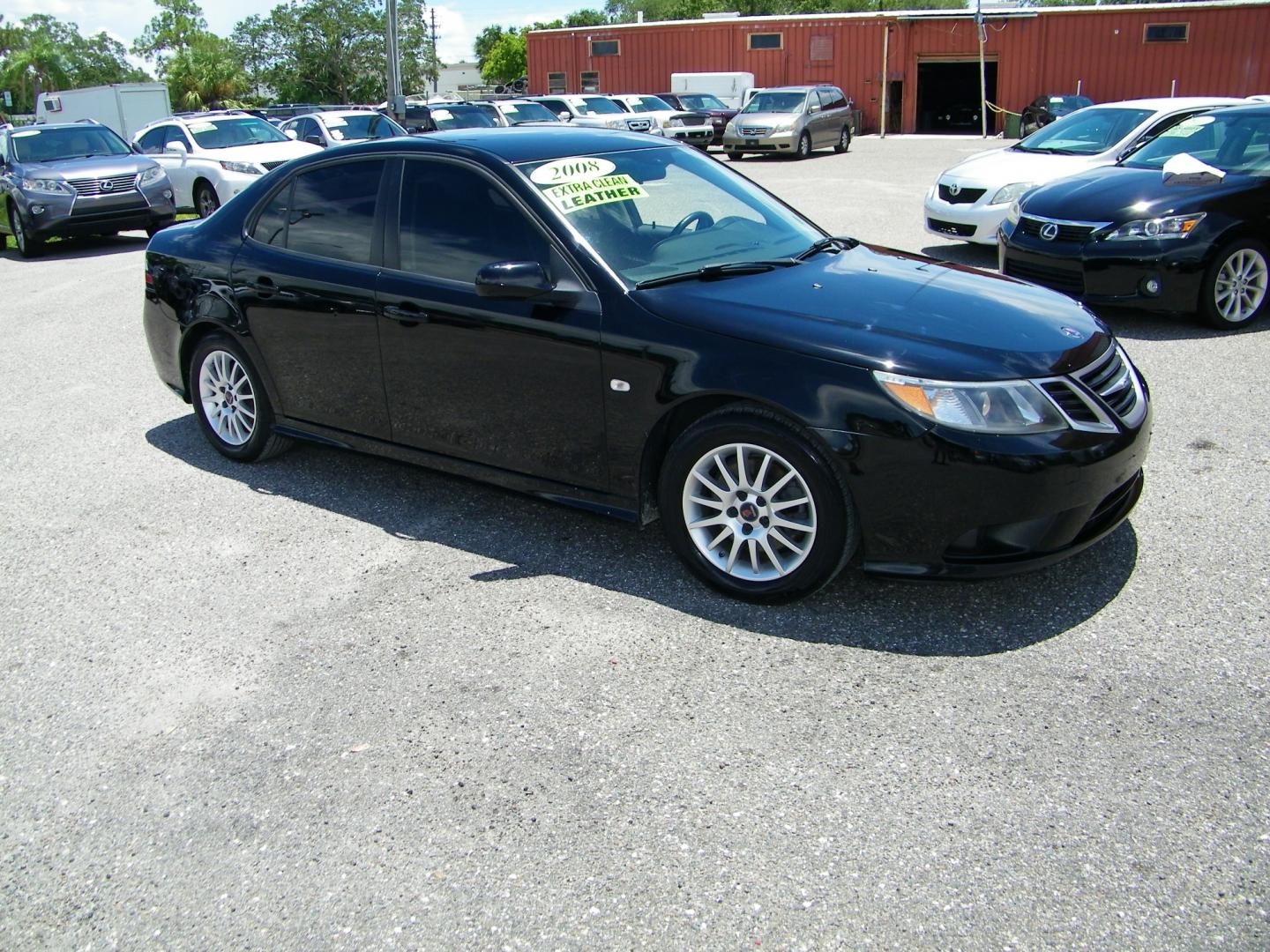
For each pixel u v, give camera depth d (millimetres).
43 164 13664
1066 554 3428
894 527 3344
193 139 15508
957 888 2387
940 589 3740
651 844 2568
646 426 3691
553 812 2699
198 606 3863
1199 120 8289
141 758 2994
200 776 2908
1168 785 2689
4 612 3863
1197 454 4945
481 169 4152
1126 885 2371
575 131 4699
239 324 4898
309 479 5086
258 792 2826
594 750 2938
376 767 2910
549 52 38281
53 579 4109
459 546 4289
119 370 7270
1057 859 2461
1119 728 2928
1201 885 2361
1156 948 2197
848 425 3283
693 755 2896
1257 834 2508
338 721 3127
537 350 3891
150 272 5363
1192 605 3561
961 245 11234
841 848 2527
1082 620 3498
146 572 4145
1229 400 5723
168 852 2627
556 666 3363
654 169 4500
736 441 3520
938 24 33750
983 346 3393
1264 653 3252
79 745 3066
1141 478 3822
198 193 15172
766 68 35781
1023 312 3715
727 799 2719
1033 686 3143
